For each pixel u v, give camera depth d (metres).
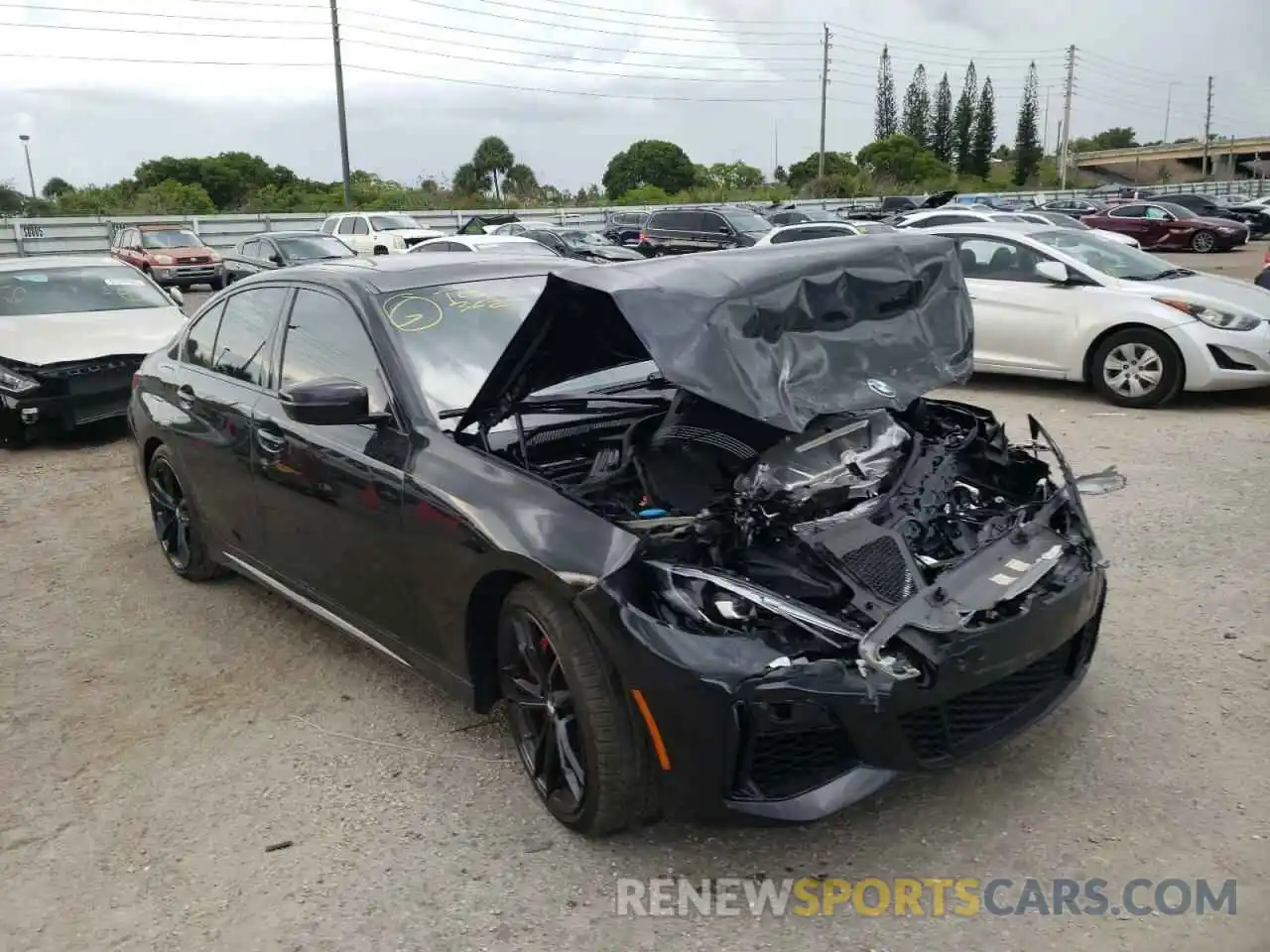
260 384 4.69
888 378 3.46
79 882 3.29
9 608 5.55
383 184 63.81
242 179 71.38
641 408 4.02
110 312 9.98
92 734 4.21
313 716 4.25
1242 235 28.08
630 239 29.83
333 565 4.22
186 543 5.67
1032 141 95.81
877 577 3.13
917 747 2.98
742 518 3.23
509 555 3.25
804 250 3.60
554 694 3.28
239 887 3.22
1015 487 4.14
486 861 3.27
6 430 8.98
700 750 2.91
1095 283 9.16
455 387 3.98
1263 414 8.55
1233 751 3.62
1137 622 4.65
